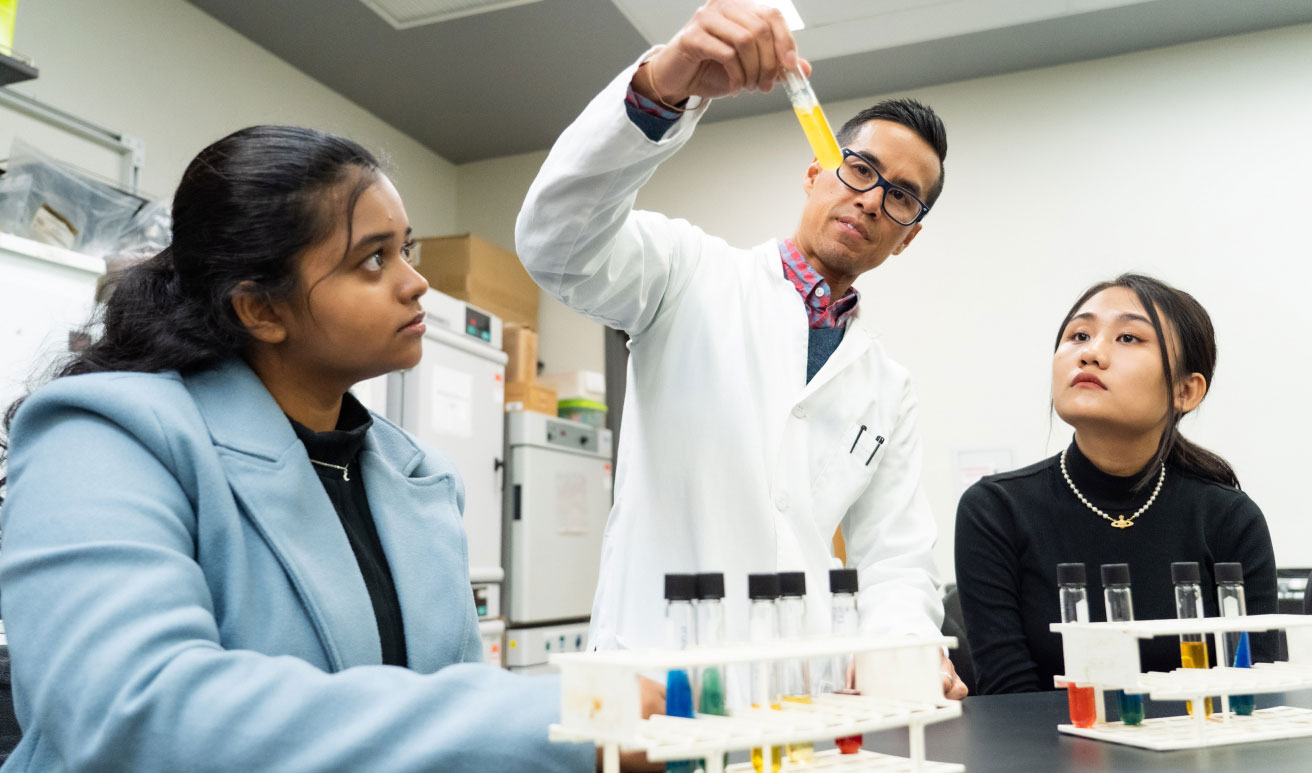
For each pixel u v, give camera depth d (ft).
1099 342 4.89
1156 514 5.14
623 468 5.14
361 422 3.07
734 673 2.13
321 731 1.88
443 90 14.28
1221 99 12.94
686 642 2.18
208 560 2.33
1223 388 12.40
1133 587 5.05
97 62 10.84
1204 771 2.36
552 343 16.07
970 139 13.97
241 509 2.47
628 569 4.84
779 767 2.21
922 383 13.62
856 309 5.37
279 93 13.29
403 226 2.74
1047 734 2.97
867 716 2.03
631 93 3.40
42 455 2.21
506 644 12.98
